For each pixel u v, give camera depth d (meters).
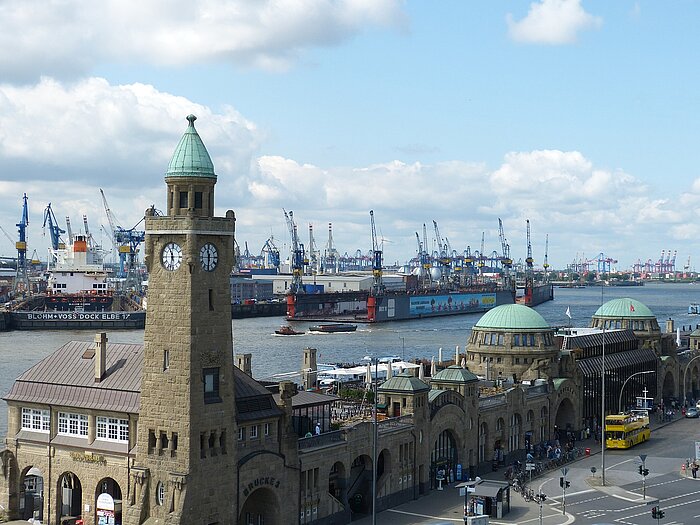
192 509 99.75
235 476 104.12
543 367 183.50
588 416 192.25
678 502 134.25
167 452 100.94
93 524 108.25
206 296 101.88
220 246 103.31
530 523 121.50
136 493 102.56
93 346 117.81
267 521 110.69
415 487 133.88
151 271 103.12
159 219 102.12
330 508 117.81
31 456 113.69
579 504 132.25
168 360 101.44
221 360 103.12
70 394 111.81
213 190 104.06
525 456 165.12
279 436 110.75
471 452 148.88
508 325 186.88
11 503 115.25
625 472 154.38
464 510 124.06
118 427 107.56
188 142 103.81
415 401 133.88
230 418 103.69
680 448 176.62
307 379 162.25
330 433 118.94
